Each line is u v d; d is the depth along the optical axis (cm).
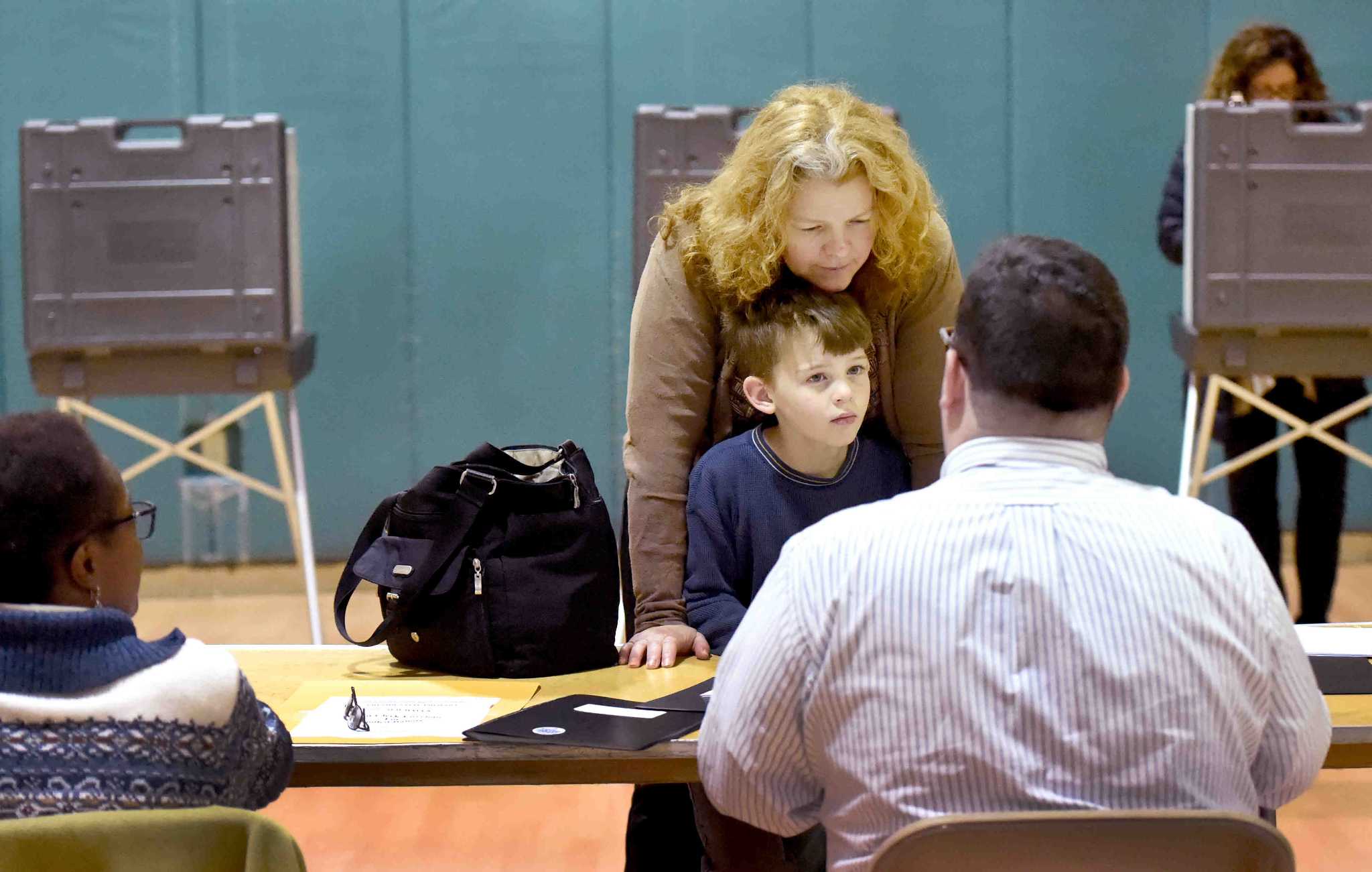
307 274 635
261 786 170
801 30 629
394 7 625
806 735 151
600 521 227
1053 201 639
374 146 631
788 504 226
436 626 221
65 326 457
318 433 641
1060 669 140
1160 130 634
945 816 133
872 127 215
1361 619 533
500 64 630
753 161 214
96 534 166
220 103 625
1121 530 143
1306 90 469
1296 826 356
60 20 618
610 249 639
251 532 640
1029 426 150
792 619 148
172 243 455
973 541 143
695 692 209
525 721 196
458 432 646
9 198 623
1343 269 418
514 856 350
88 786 152
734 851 223
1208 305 422
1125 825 130
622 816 375
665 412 229
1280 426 477
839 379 217
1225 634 142
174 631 168
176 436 629
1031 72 632
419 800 387
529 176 635
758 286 218
